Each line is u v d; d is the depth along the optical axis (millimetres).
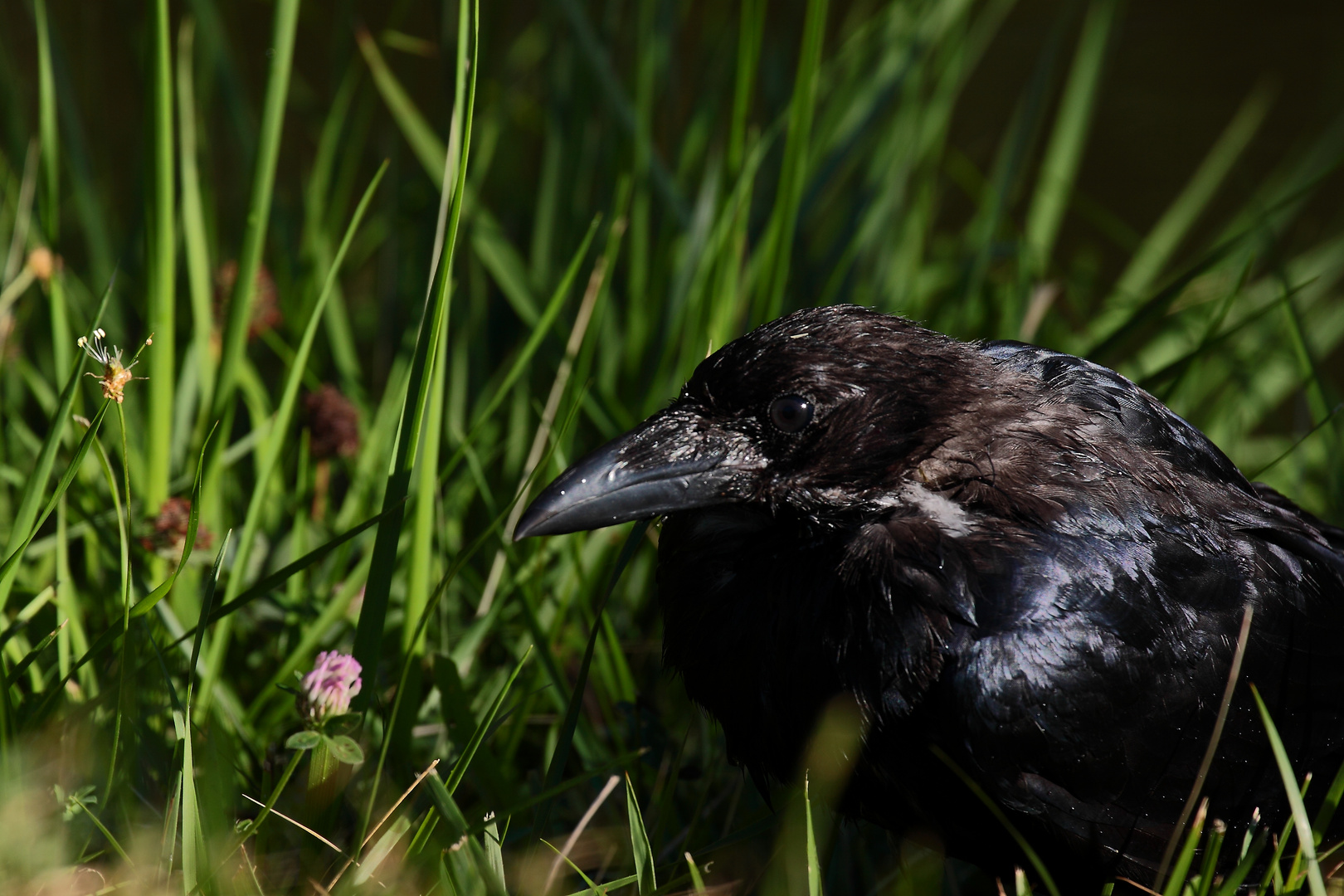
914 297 5035
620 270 5023
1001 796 4730
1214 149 6680
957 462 4742
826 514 4742
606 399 4906
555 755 4742
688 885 4750
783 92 5121
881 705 4730
